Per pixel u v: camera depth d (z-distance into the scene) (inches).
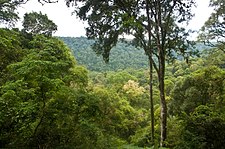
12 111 422.6
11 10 1058.1
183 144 532.1
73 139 475.2
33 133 455.2
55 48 511.2
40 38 501.4
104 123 568.1
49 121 464.8
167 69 2316.7
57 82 431.2
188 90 1051.3
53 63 438.6
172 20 725.3
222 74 969.5
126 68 3304.6
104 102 717.3
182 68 2027.6
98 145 473.1
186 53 729.6
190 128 550.6
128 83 2006.6
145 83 2228.1
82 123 473.1
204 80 1009.5
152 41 772.6
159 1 708.0
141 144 895.1
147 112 1624.0
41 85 435.2
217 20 1051.9
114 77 2295.8
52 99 458.0
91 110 500.7
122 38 807.1
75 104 485.1
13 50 685.3
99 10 756.0
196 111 607.5
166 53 764.6
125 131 1341.0
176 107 1123.3
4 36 613.3
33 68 422.0
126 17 686.5
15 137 458.9
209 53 1135.0
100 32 784.3
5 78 528.7
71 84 644.7
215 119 537.0
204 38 1101.7
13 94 410.3
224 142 531.8
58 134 474.3
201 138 522.9
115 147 513.7
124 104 1573.6
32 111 415.5
